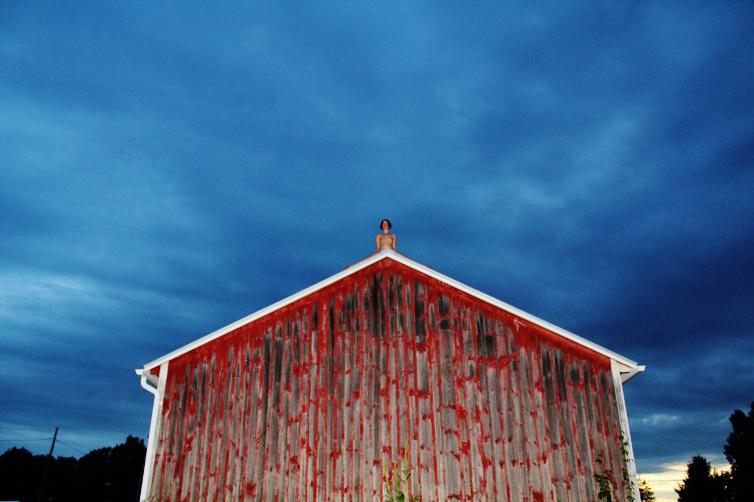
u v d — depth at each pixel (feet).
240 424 36.86
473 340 36.40
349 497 33.68
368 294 38.45
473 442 33.94
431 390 35.42
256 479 35.24
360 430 35.09
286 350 38.09
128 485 171.63
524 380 35.14
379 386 36.01
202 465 36.32
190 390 38.52
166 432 37.63
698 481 157.28
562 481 32.76
